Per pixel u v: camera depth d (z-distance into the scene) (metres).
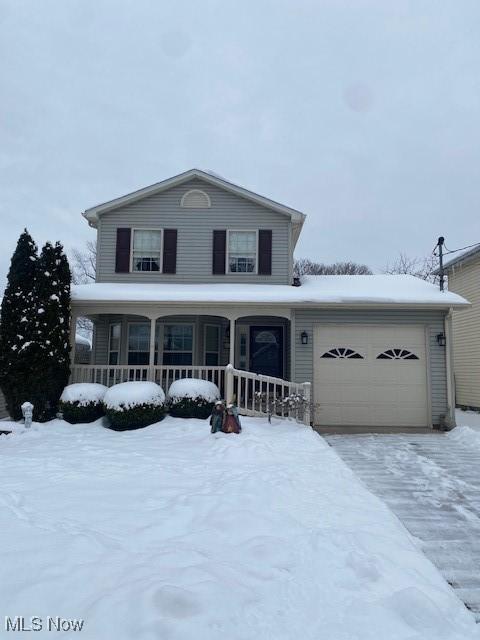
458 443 8.53
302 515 4.24
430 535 4.19
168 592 2.55
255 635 2.38
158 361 12.17
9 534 3.45
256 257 12.28
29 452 6.91
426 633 2.49
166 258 12.25
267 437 7.93
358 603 2.72
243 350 12.52
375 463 6.93
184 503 4.38
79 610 2.51
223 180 12.35
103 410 9.65
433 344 10.53
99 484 5.09
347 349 10.62
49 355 9.55
